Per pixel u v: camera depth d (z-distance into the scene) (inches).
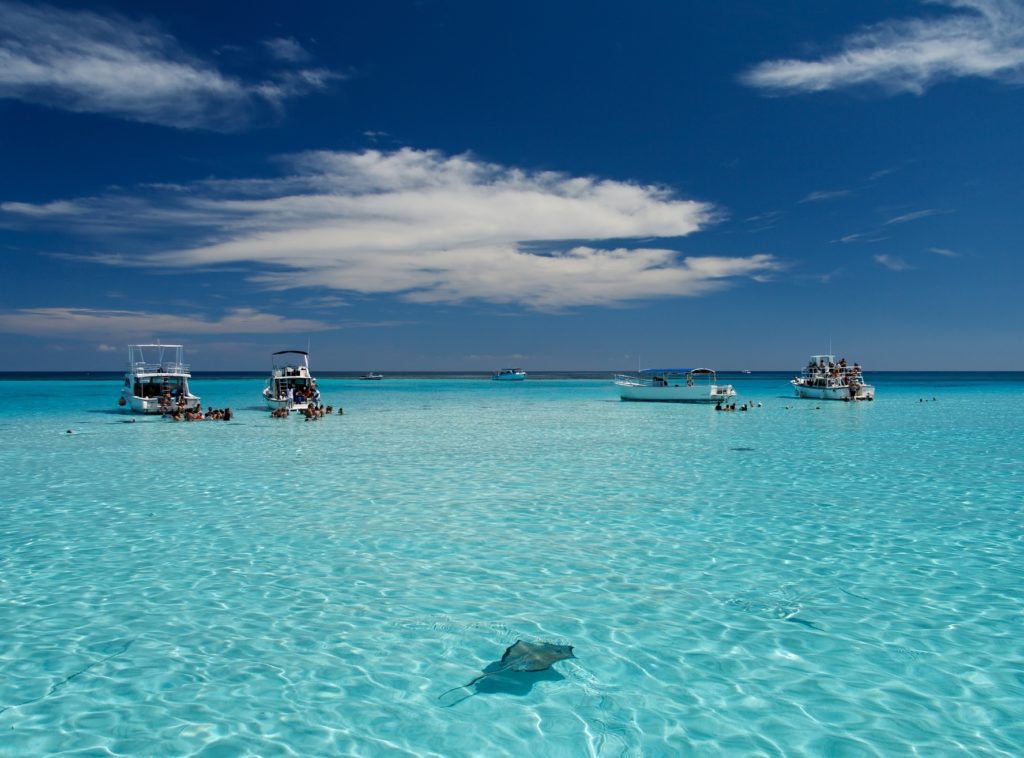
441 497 530.0
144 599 304.5
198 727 198.7
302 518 459.8
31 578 333.7
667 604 295.0
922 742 189.6
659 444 886.4
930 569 339.9
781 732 195.6
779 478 609.9
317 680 228.2
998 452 783.1
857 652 246.4
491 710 209.2
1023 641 254.5
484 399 2241.6
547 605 295.3
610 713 206.8
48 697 215.6
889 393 2493.8
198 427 1171.3
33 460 752.3
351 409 1699.1
